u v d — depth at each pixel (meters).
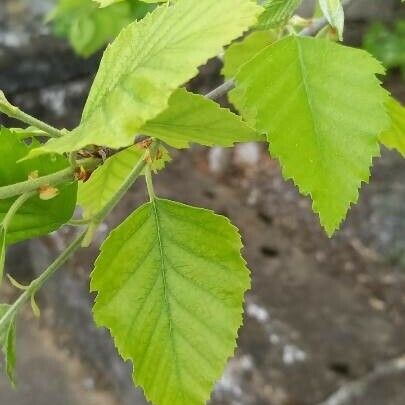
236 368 0.47
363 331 0.50
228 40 0.12
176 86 0.11
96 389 0.60
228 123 0.13
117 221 0.62
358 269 0.58
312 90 0.15
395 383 0.46
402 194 0.67
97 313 0.15
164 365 0.16
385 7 0.85
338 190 0.15
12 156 0.14
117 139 0.11
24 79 0.79
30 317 0.68
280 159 0.15
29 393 0.61
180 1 0.12
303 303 0.53
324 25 0.18
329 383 0.46
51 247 0.65
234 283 0.15
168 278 0.16
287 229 0.64
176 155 0.74
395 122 0.19
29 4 0.85
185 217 0.15
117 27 0.41
